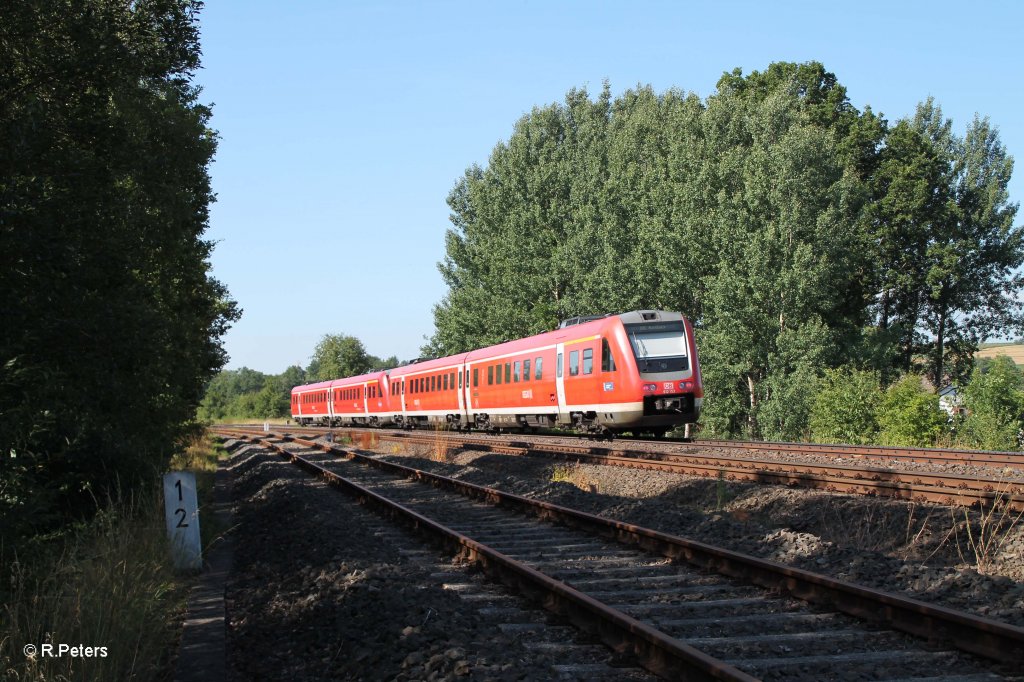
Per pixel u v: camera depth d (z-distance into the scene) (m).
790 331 37.09
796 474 14.97
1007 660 5.63
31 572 7.59
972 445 25.19
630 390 23.98
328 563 9.13
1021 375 26.34
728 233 39.25
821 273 38.19
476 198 57.59
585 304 44.16
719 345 37.88
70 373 10.95
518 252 50.53
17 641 5.85
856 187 43.22
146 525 9.67
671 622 6.84
